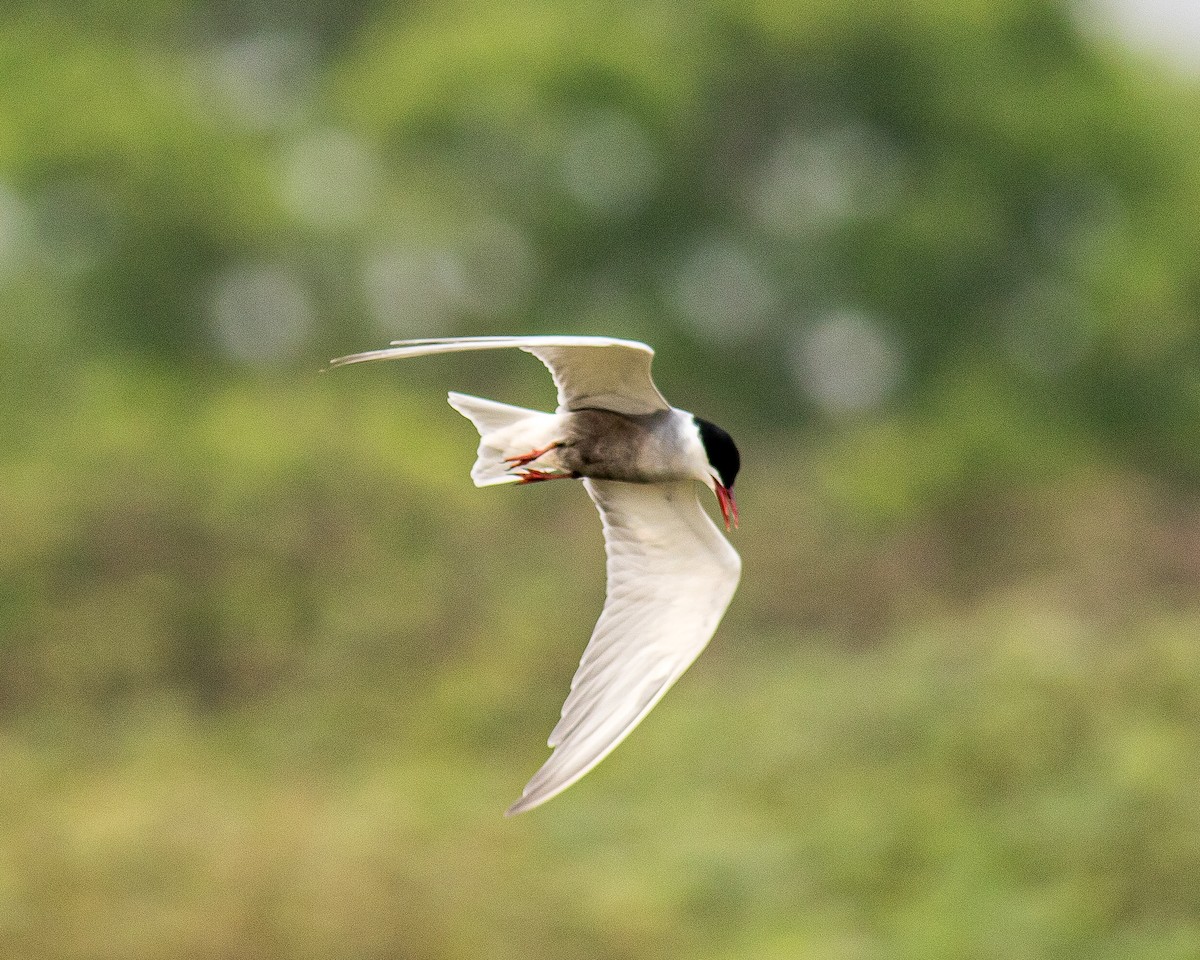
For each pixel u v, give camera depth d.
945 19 30.53
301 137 33.03
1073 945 9.53
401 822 10.88
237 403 23.55
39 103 29.22
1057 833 10.54
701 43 31.27
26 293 28.34
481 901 9.44
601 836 11.17
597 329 29.95
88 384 26.88
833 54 30.86
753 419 31.17
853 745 12.59
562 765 6.14
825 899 10.35
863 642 17.56
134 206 29.44
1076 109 30.56
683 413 6.48
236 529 16.94
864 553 19.91
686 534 6.59
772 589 18.80
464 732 14.55
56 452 19.53
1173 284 28.86
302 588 16.67
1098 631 15.44
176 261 30.09
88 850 9.55
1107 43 32.62
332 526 17.38
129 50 32.47
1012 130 30.48
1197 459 27.30
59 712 15.16
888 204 31.03
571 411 6.51
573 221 30.73
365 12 36.25
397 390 29.94
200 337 30.16
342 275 31.11
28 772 12.78
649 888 9.98
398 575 17.06
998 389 28.14
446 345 5.31
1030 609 16.89
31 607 16.11
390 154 31.45
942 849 10.65
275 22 36.50
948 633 15.58
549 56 29.75
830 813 11.29
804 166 32.06
